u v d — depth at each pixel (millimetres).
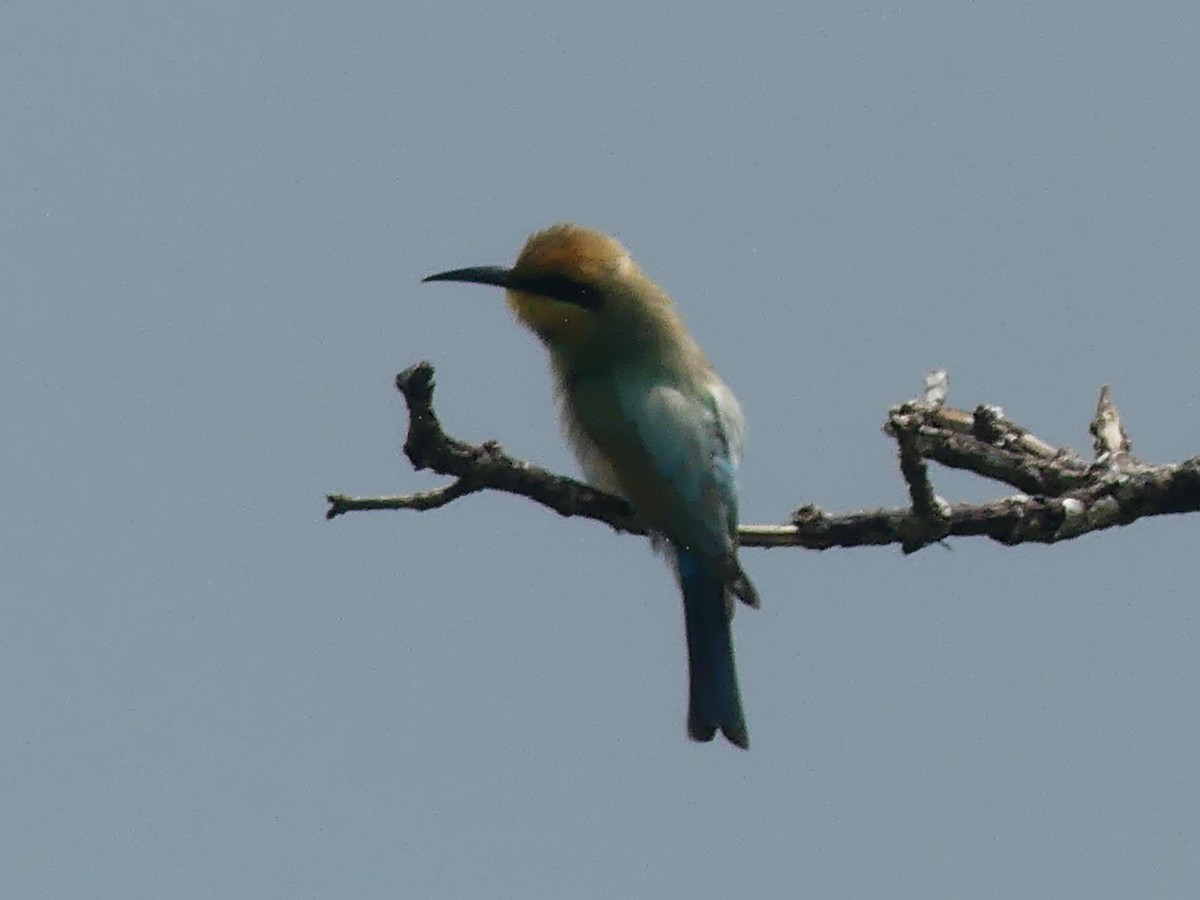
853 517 10203
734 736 11281
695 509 11148
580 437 11898
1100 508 10461
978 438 11742
